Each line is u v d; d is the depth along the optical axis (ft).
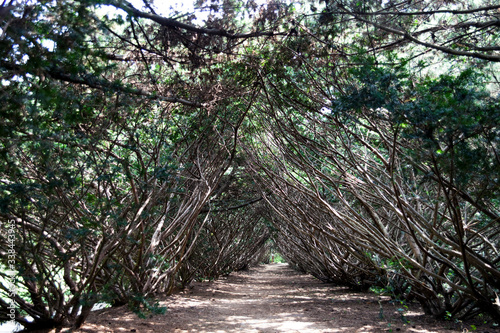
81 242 14.85
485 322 19.36
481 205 15.90
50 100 11.46
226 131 28.45
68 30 11.48
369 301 29.99
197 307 26.40
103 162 15.84
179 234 25.93
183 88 19.02
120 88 13.91
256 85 20.89
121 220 14.97
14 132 12.90
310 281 56.75
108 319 19.66
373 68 13.26
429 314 21.84
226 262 58.44
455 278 21.16
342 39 19.15
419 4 17.31
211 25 16.15
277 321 21.50
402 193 20.39
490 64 17.40
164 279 31.42
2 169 12.96
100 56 13.12
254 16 16.72
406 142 17.37
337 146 26.84
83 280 16.31
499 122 11.51
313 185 23.65
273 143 29.43
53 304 15.69
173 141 23.27
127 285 23.02
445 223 24.32
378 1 16.28
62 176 13.37
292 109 23.63
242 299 33.40
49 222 15.74
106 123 15.01
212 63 18.54
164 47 16.39
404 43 17.17
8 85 11.59
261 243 85.15
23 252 13.84
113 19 13.20
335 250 38.65
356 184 23.16
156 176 17.11
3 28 10.40
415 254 21.45
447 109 11.28
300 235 40.93
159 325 19.19
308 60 20.04
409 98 13.35
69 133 14.06
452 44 15.99
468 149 12.53
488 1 17.17
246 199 44.52
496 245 23.00
